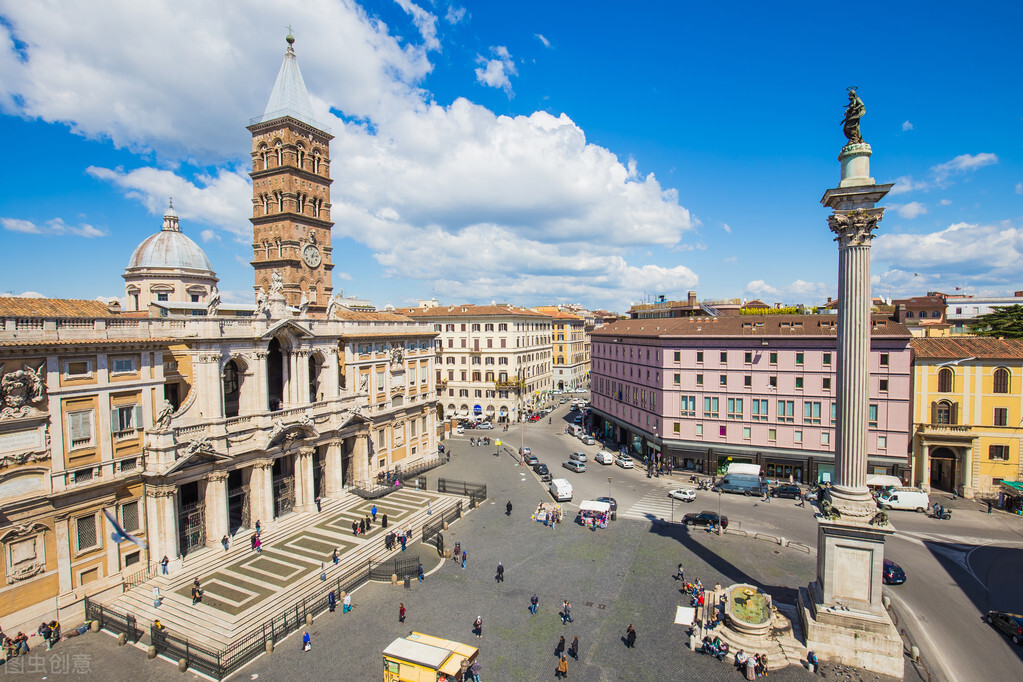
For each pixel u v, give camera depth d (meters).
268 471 46.56
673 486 63.34
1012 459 56.59
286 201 68.62
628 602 36.75
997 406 56.84
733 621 31.80
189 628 32.75
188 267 67.94
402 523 49.91
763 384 64.06
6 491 30.72
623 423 81.62
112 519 35.81
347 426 57.19
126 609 34.81
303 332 50.62
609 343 86.88
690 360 67.62
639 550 45.25
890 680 28.64
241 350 44.81
